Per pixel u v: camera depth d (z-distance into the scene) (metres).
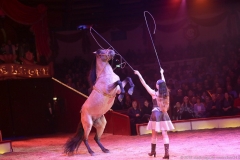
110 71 9.62
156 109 8.08
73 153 9.96
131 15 26.12
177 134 13.39
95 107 9.48
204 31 25.89
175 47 25.17
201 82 19.73
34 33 20.17
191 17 25.75
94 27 26.28
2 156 11.02
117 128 15.73
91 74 9.85
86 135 9.70
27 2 22.53
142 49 26.45
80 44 26.34
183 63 23.88
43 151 11.56
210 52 23.39
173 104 17.06
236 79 19.11
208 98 15.66
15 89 19.81
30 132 20.06
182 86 18.67
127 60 24.77
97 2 25.16
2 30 20.95
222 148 8.98
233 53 21.89
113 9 25.69
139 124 14.62
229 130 13.18
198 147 9.47
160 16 26.03
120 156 8.95
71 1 23.36
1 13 19.42
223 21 25.62
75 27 26.12
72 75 22.64
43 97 20.28
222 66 21.31
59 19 24.55
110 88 9.24
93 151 10.38
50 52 20.95
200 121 14.54
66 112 19.94
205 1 25.52
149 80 21.45
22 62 19.62
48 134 20.03
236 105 15.44
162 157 8.21
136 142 12.05
